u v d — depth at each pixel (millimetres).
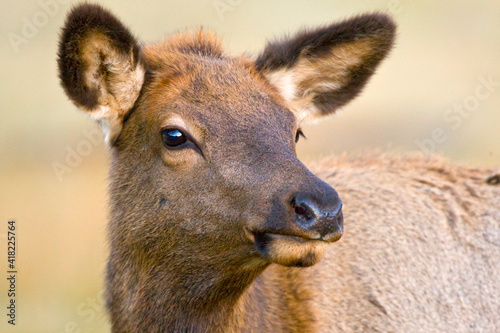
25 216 25156
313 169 13742
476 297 12609
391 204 13094
